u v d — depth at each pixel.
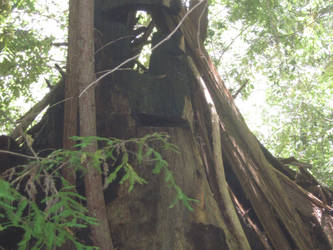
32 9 7.18
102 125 4.84
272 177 5.16
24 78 6.16
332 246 5.01
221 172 4.90
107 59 5.21
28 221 2.02
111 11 5.47
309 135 9.28
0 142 4.68
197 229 4.41
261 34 8.84
